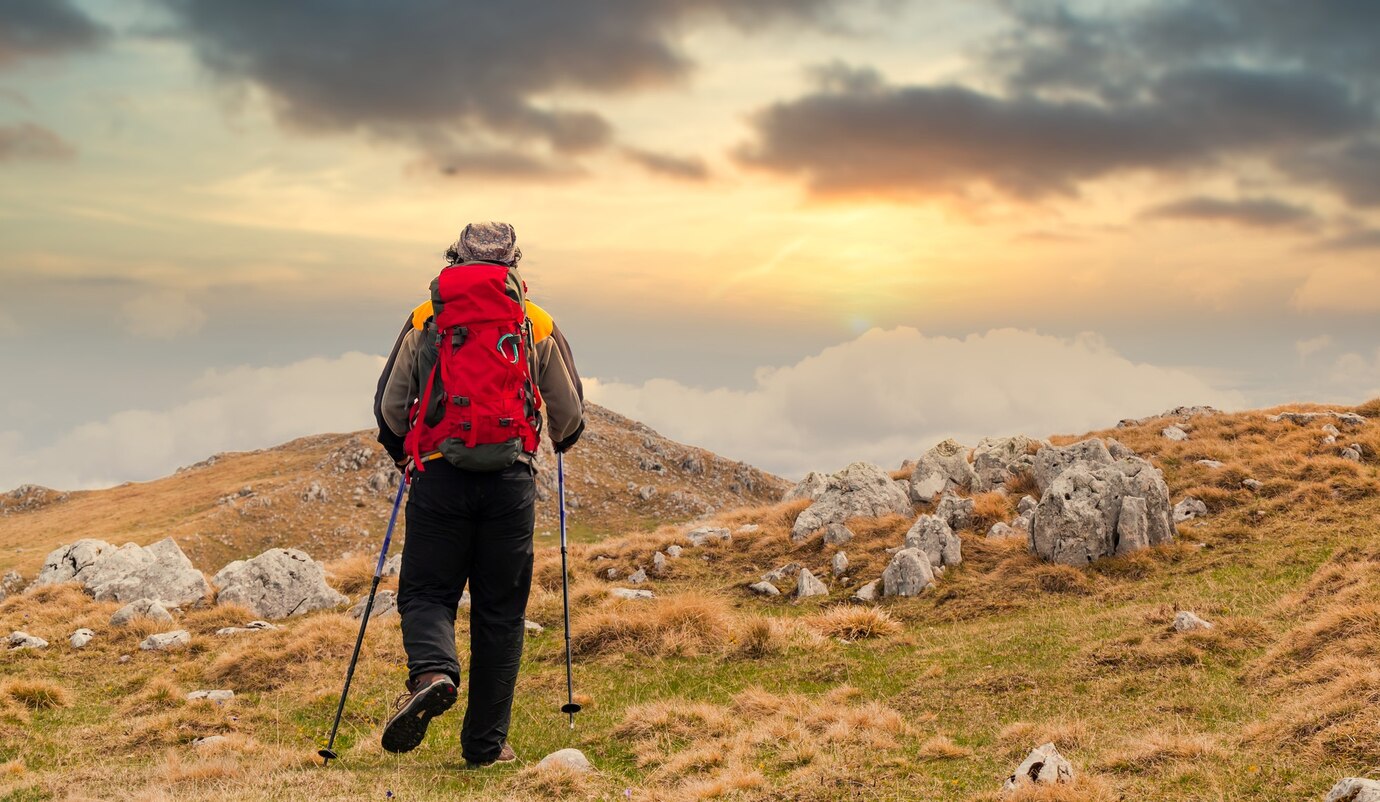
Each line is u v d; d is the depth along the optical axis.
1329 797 6.30
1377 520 19.14
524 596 7.75
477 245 6.57
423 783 7.86
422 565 6.66
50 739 11.11
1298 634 11.66
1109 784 7.30
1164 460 26.70
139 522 139.50
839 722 10.19
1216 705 10.15
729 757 9.18
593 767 9.02
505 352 6.26
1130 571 18.55
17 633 18.38
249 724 11.84
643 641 15.43
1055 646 13.79
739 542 25.23
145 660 17.02
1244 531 19.97
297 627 17.34
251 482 152.88
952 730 10.41
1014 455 27.31
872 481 25.70
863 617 16.38
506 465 6.36
